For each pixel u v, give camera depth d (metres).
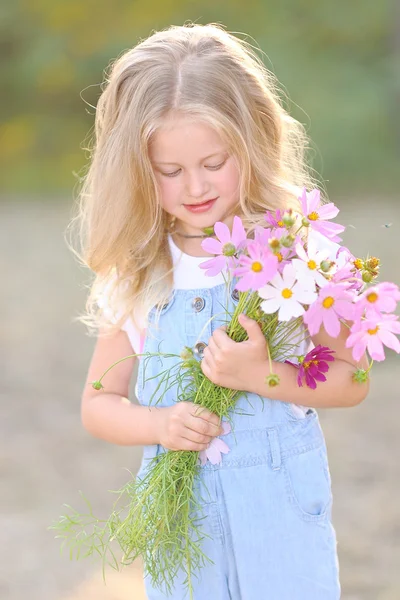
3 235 16.95
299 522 3.00
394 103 24.19
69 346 9.63
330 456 6.23
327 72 25.16
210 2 27.20
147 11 27.75
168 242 3.25
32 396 7.95
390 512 5.33
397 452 6.24
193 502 2.97
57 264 14.13
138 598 4.57
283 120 3.32
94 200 3.30
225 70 3.10
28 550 5.12
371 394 7.56
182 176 3.04
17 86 27.88
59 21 27.88
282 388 2.92
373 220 15.78
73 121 27.95
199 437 2.96
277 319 2.93
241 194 3.07
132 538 2.97
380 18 25.92
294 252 2.84
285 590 3.01
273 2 26.78
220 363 2.91
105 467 6.29
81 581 4.79
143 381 3.19
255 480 2.99
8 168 26.38
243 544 3.00
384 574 4.62
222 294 3.14
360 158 23.11
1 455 6.56
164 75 3.05
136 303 3.23
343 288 2.68
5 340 9.92
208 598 3.04
